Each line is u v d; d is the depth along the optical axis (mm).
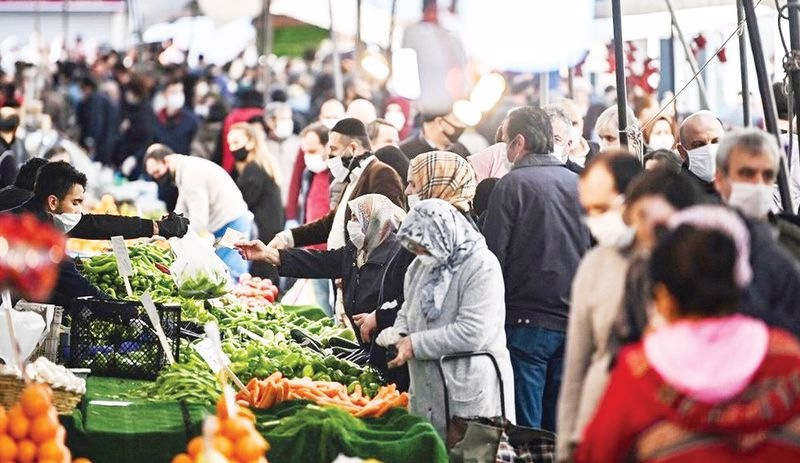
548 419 10750
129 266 11703
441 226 9180
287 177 22672
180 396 9516
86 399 9281
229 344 11070
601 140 13688
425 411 9297
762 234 6824
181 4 28828
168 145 28266
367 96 22953
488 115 19484
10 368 8445
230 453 7188
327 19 26797
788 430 5703
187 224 12125
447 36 16062
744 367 5699
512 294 10539
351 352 11586
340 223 13250
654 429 5805
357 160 13578
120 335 10414
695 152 11070
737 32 11875
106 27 45125
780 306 6773
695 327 5793
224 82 36250
